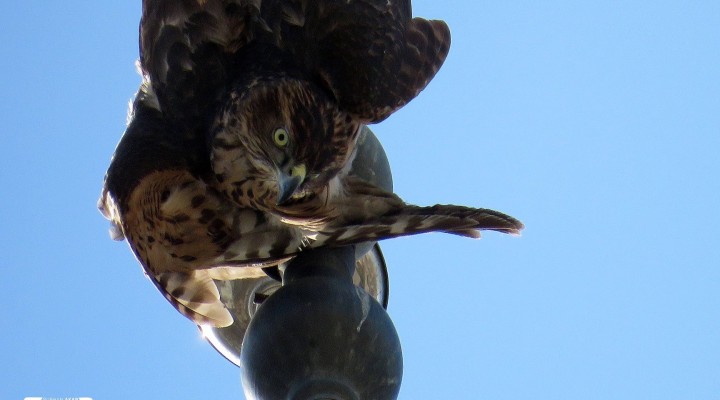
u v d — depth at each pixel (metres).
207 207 10.18
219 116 10.68
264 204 10.23
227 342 9.48
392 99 11.19
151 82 10.92
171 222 9.95
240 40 11.05
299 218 9.79
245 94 10.84
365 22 11.34
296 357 7.23
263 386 7.30
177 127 10.66
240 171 10.52
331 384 7.14
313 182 10.40
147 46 10.93
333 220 9.49
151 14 10.92
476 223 8.79
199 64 10.85
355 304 7.44
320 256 8.49
